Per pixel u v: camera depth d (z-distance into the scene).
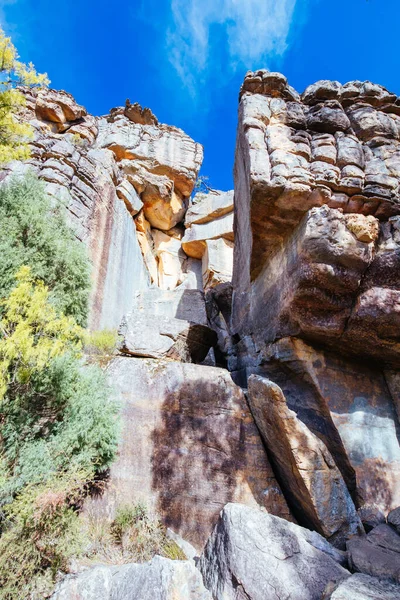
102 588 3.51
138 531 4.77
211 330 10.52
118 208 14.84
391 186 6.00
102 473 5.31
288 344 6.59
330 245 5.67
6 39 6.83
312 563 3.65
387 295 5.77
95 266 11.48
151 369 6.62
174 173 20.12
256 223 6.64
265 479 5.55
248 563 3.56
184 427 5.92
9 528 4.09
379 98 7.00
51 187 10.56
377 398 6.42
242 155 8.19
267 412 5.37
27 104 15.62
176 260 21.30
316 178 5.95
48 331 5.14
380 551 3.85
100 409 5.29
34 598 3.59
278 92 7.03
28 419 4.76
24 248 6.55
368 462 5.66
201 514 5.14
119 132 19.69
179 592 3.29
